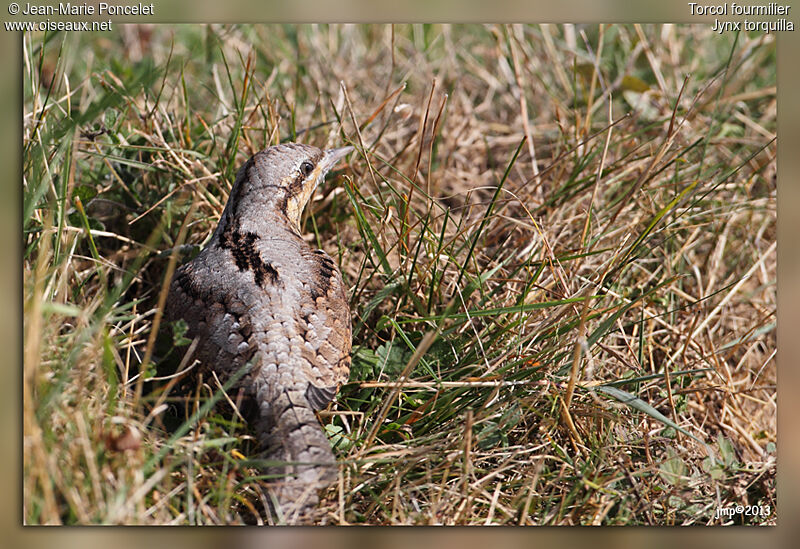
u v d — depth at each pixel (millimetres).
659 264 10812
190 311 8133
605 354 9391
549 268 9969
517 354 8883
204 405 7277
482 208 11547
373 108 12758
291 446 7039
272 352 7527
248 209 9102
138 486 6695
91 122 10508
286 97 12664
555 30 14164
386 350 9070
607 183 11031
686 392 8953
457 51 14117
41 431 6609
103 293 8023
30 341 6598
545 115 13227
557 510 7613
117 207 10312
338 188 10812
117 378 8234
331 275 8688
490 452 8094
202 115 11805
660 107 12562
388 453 7625
